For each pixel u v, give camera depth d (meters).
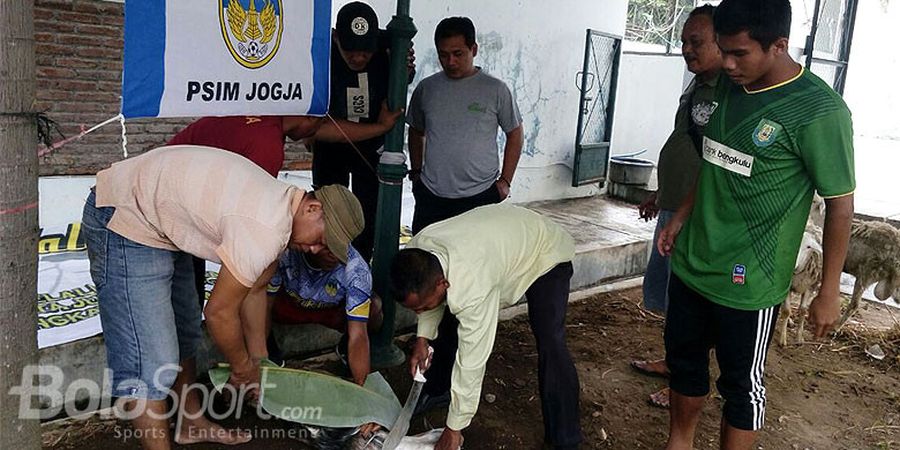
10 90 1.60
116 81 4.99
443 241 2.42
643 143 8.60
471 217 2.62
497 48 6.40
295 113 2.80
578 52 7.17
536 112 6.95
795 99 2.16
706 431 3.27
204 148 2.20
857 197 8.57
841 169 2.14
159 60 2.20
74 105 4.85
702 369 2.68
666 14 8.55
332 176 3.99
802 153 2.17
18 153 1.64
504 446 3.02
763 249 2.33
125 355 2.28
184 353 2.71
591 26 7.22
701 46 3.10
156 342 2.27
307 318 3.21
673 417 2.79
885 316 5.09
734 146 2.30
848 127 2.13
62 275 3.80
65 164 4.87
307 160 5.86
